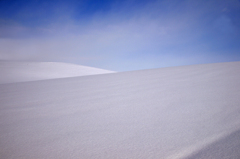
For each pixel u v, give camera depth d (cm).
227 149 89
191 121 134
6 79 831
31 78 883
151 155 89
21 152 101
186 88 273
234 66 523
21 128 142
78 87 357
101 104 212
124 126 134
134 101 216
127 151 95
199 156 84
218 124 124
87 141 111
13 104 234
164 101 205
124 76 498
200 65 644
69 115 173
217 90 241
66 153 97
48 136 123
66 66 1310
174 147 95
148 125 132
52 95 287
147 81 379
